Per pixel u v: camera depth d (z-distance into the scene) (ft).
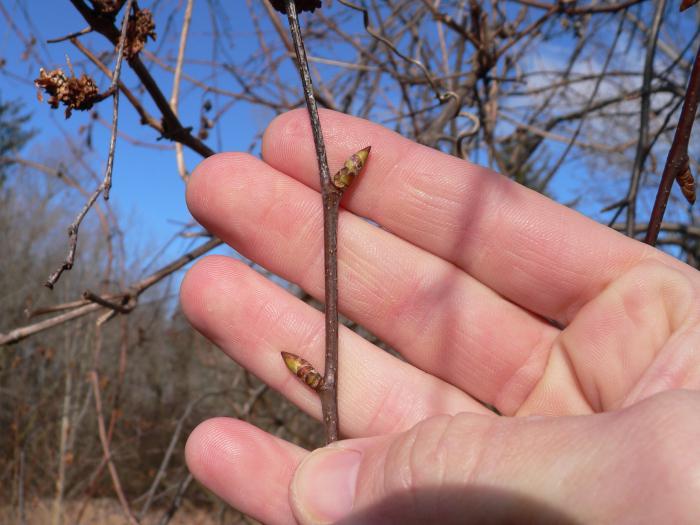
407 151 0.39
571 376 0.36
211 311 0.40
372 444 0.31
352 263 0.41
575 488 0.22
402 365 0.40
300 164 0.39
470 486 0.25
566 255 0.37
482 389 0.40
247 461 0.36
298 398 0.39
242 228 0.40
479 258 0.39
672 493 0.20
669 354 0.30
